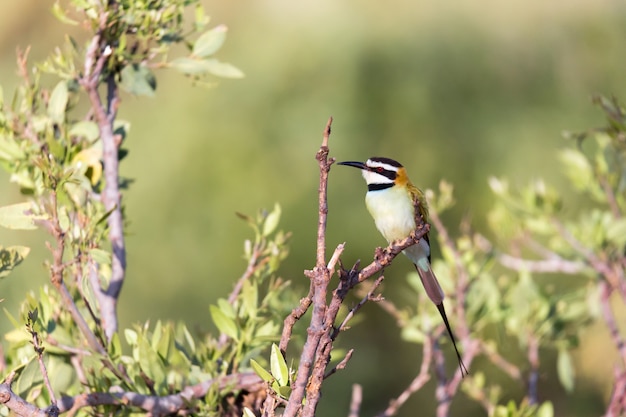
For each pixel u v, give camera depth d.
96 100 8.61
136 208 14.15
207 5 14.95
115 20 8.60
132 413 7.62
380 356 16.00
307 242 14.48
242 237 14.30
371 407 15.92
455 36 15.00
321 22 14.80
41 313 7.68
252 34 14.88
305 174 14.53
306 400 5.61
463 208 14.73
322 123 14.57
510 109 14.98
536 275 14.41
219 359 8.15
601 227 10.59
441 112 14.83
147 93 8.87
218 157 14.33
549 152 14.84
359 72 14.70
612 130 9.68
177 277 14.23
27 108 8.57
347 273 5.74
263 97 14.62
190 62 8.97
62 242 7.38
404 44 14.86
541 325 10.34
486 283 10.42
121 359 7.72
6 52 15.31
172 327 8.03
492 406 9.68
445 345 12.33
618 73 15.24
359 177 14.67
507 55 15.09
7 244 12.23
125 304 14.17
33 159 7.97
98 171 8.57
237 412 7.82
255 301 8.20
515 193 12.97
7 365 7.71
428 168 14.70
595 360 15.11
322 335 5.63
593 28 15.29
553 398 15.16
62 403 7.22
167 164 14.24
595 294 10.94
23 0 15.41
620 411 9.34
